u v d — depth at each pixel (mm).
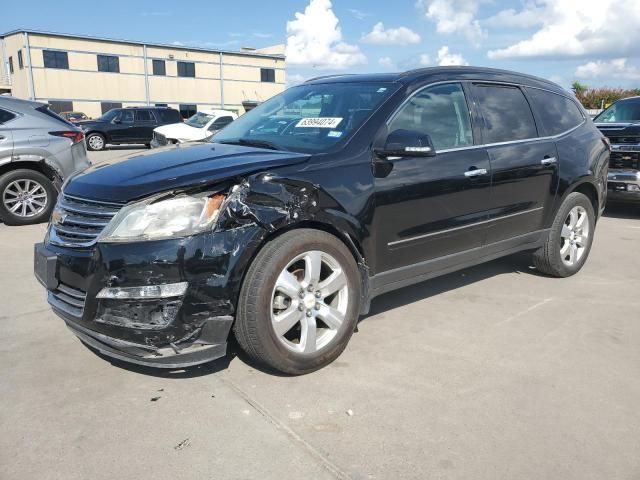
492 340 3854
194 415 2859
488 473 2438
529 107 4781
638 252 6395
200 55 54688
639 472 2461
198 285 2834
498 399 3061
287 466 2467
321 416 2863
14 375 3256
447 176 3881
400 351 3648
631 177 7883
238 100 58312
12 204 7312
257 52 60406
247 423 2793
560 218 5012
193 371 3328
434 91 4035
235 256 2902
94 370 3332
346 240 3387
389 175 3559
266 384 3182
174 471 2424
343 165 3367
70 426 2752
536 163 4609
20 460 2490
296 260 3133
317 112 3988
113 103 50469
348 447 2605
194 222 2840
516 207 4527
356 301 3455
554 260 5082
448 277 5320
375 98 3824
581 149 5125
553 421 2854
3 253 5930
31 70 45844
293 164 3221
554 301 4676
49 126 7445
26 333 3854
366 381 3236
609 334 3998
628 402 3053
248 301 2984
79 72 48156
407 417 2863
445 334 3943
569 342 3844
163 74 52906
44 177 7453
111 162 3584
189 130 15984
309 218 3162
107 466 2453
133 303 2801
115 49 49688
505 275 5402
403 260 3771
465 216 4090
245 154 3385
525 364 3494
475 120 4242
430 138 3541
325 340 3346
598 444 2664
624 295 4855
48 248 3164
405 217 3682
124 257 2785
